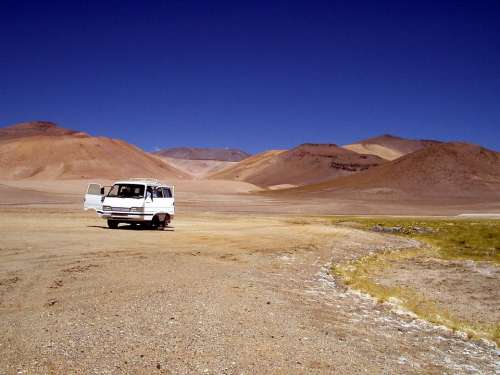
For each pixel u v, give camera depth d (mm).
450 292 14625
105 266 12258
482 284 16125
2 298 8539
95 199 23812
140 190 23125
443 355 7953
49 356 5988
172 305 8844
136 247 16328
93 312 8031
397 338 8641
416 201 110500
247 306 9414
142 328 7336
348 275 15812
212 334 7355
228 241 21219
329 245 24109
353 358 7055
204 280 11602
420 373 6840
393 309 11133
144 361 6070
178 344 6777
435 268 19250
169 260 14172
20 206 46531
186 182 147000
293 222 41750
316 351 7145
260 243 21781
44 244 15359
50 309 8062
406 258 22250
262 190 159125
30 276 10445
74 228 21500
